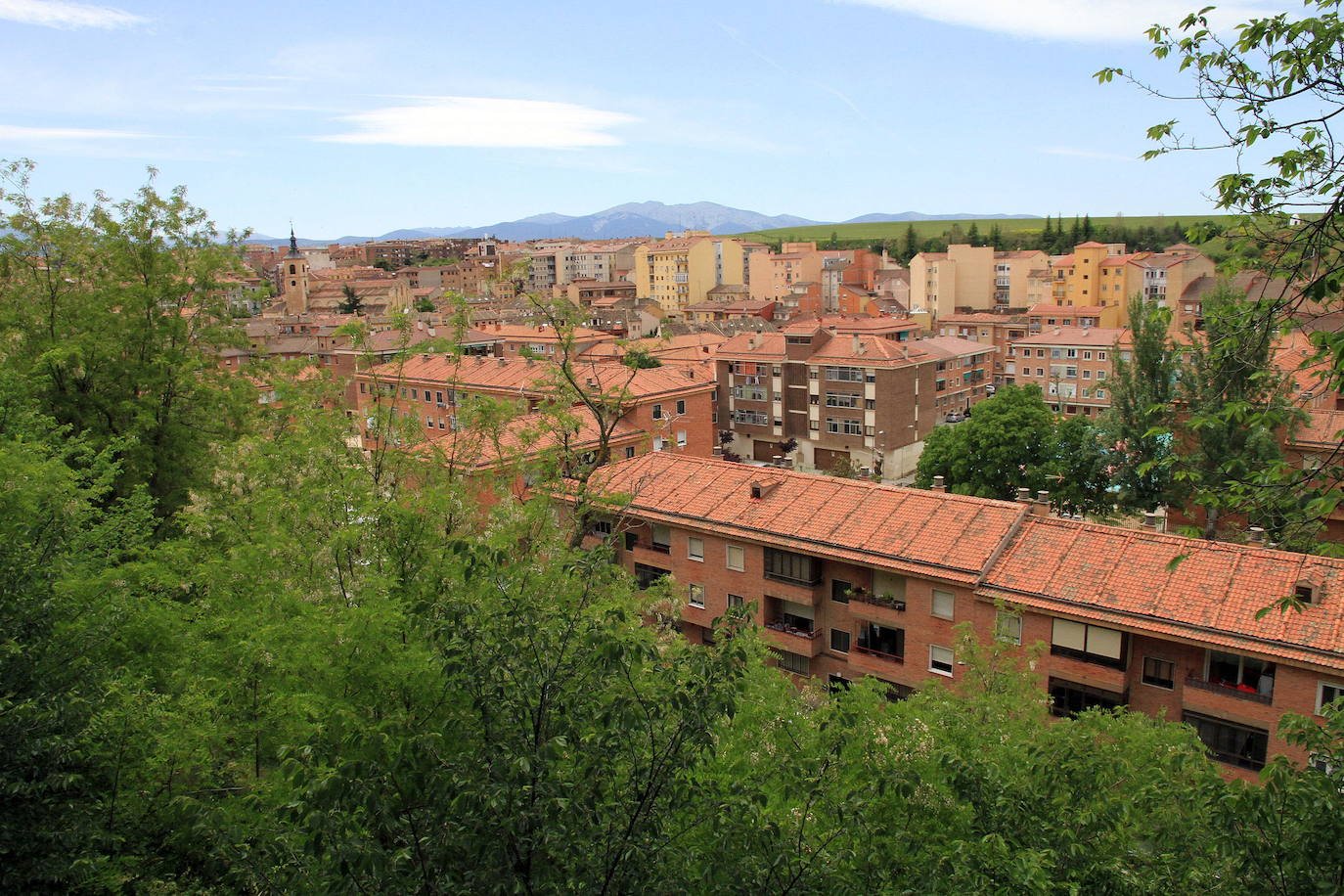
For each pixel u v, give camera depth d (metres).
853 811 11.59
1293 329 11.59
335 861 8.84
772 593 36.59
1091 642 28.78
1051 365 111.19
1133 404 53.94
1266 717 25.98
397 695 13.55
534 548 21.77
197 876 13.25
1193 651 27.64
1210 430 45.94
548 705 9.82
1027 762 14.90
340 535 18.05
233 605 18.08
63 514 16.34
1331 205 10.87
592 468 27.08
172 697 15.51
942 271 166.62
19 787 11.55
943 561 31.80
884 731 16.58
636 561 41.28
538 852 9.38
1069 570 30.09
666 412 68.88
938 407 103.06
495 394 71.00
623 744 10.21
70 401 34.78
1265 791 11.11
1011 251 188.75
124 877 12.03
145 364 36.34
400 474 23.59
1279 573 27.31
